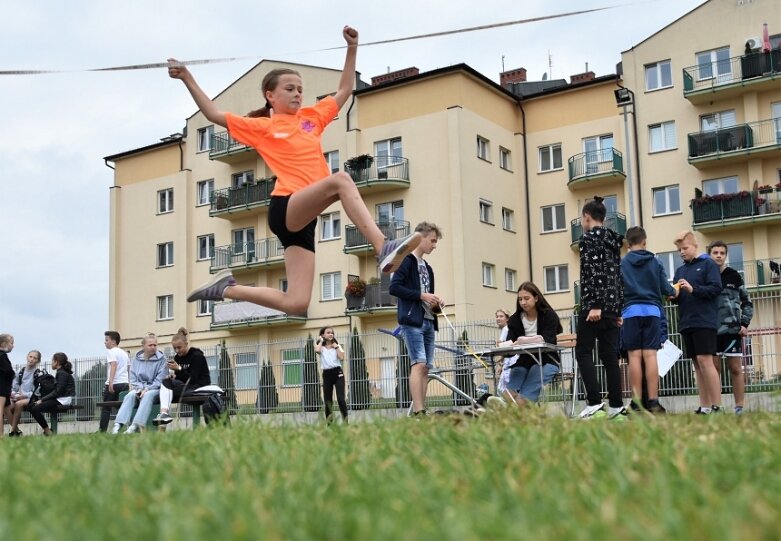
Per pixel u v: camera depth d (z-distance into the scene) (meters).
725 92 33.56
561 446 3.92
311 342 23.33
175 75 6.70
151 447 4.62
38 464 3.99
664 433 4.23
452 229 34.38
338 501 2.55
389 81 36.03
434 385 28.50
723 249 10.06
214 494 2.69
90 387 25.55
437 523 2.19
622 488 2.66
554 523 2.21
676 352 10.62
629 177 32.91
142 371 12.95
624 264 9.10
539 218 37.50
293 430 5.34
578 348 8.80
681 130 34.66
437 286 34.50
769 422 4.72
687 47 34.69
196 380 12.65
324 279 37.69
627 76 35.84
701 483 2.76
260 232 40.59
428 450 3.82
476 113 35.72
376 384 22.42
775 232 32.62
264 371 23.78
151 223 44.00
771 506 2.32
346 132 37.16
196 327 41.88
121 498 2.78
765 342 15.88
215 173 42.28
